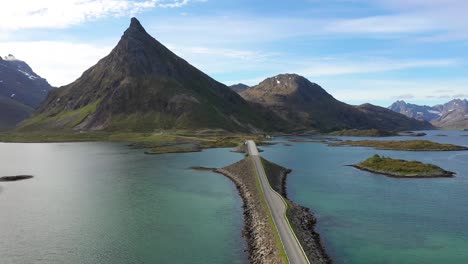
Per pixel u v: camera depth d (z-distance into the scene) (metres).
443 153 181.25
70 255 50.47
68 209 73.50
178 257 49.28
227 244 53.81
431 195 84.25
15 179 107.31
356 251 50.91
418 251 51.12
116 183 100.12
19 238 57.09
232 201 79.81
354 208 72.75
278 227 55.19
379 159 130.25
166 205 76.44
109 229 61.00
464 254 50.12
